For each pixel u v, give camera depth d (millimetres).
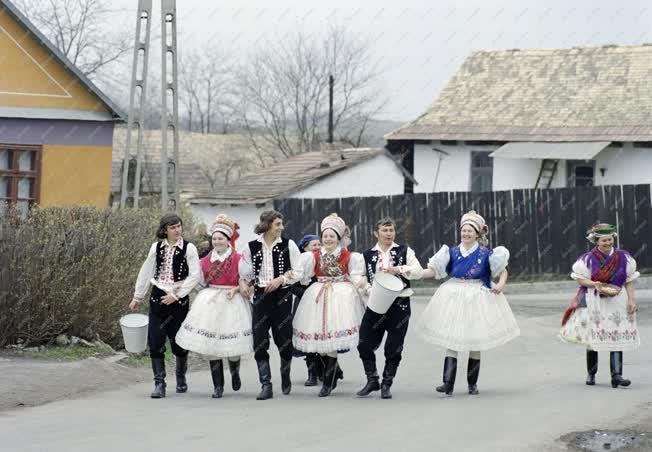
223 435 9031
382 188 37625
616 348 11844
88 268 14680
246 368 14641
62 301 14367
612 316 11883
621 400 10672
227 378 13570
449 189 38656
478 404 10617
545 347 16703
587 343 11898
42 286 14266
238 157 57438
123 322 11992
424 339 11648
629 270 11914
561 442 8555
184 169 54969
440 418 9711
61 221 15359
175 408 10734
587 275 11969
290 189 35406
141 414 10320
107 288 14781
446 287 11641
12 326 14180
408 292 11484
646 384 12062
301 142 53469
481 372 13766
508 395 11328
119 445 8594
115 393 11922
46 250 14328
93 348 14578
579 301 12078
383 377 11414
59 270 14406
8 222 14508
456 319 11445
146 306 16156
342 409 10523
